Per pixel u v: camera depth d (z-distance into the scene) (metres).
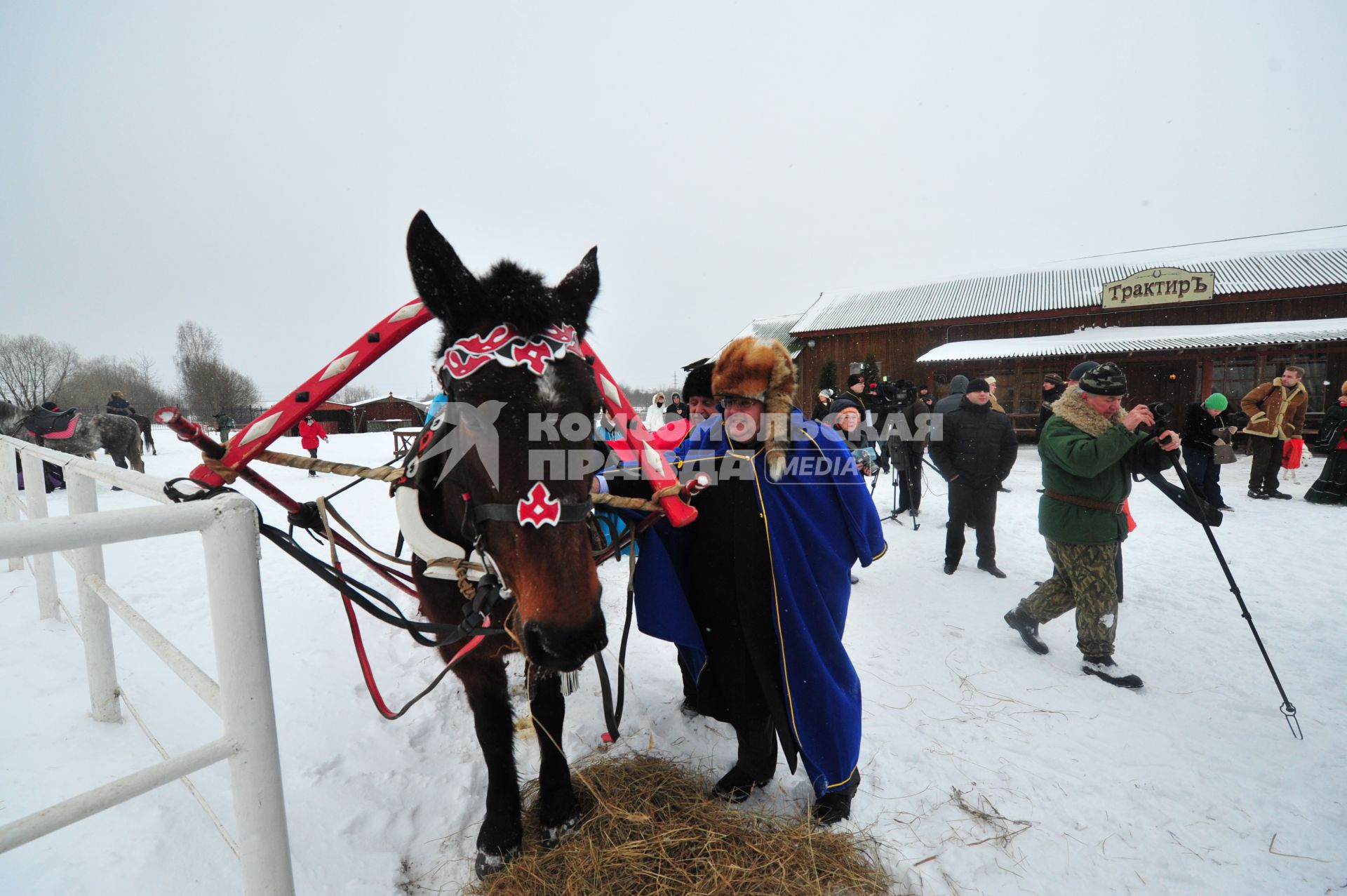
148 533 1.23
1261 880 2.09
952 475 5.29
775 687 2.27
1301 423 8.36
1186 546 6.15
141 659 3.29
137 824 2.07
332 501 9.45
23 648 3.32
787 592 2.25
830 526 2.40
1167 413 3.35
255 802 1.43
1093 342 17.48
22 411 28.41
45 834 1.15
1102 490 3.38
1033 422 18.38
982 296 22.05
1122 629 4.14
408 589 2.16
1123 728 2.98
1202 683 3.40
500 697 2.22
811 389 23.89
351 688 3.22
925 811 2.40
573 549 1.50
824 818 2.29
